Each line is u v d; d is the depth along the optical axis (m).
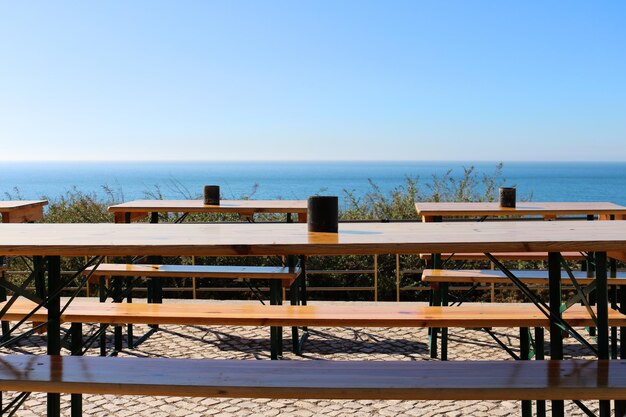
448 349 5.80
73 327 4.13
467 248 3.08
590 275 5.62
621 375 2.88
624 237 3.21
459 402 4.48
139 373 2.99
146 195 10.78
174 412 4.33
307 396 2.78
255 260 8.69
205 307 4.82
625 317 4.18
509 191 6.32
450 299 7.92
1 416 3.62
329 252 3.11
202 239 3.32
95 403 4.52
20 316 4.56
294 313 4.57
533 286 8.05
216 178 153.88
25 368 3.06
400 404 4.45
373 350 5.82
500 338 6.19
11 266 8.79
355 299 8.55
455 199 9.76
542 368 3.00
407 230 3.66
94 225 4.13
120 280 6.29
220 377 2.93
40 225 4.12
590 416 3.48
